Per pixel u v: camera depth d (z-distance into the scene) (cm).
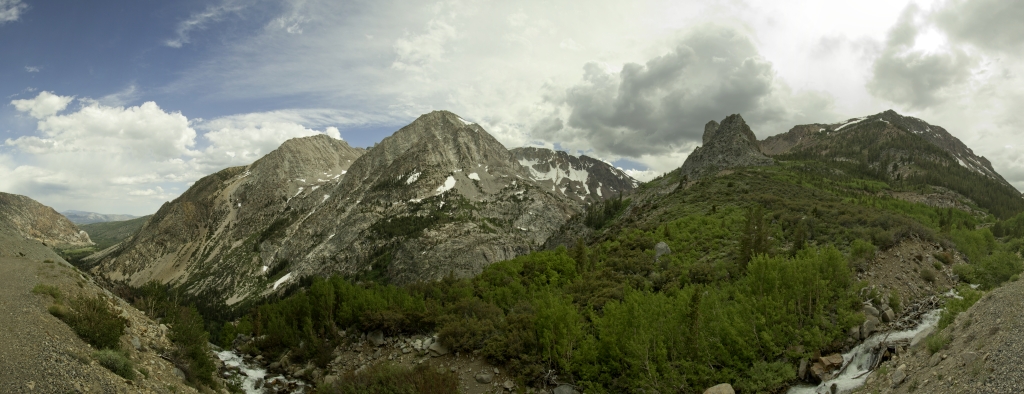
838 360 3123
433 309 5128
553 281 6350
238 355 5266
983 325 2314
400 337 4847
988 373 1919
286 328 5238
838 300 3578
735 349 3347
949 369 2194
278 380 4422
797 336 3319
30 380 1886
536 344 3919
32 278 3098
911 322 3434
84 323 2655
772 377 3116
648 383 3159
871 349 3047
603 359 3581
